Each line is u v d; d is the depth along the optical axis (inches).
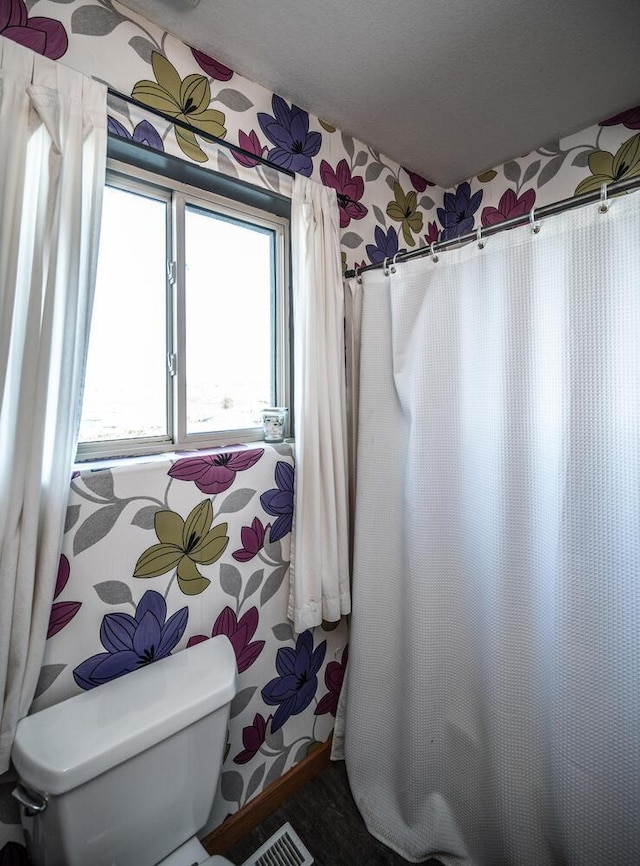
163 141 39.0
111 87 35.6
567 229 35.8
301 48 42.5
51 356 32.0
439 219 74.8
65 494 32.7
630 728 33.3
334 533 51.0
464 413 44.8
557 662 36.4
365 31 40.6
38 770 27.9
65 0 33.8
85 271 33.4
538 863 38.5
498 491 40.7
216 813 46.4
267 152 48.5
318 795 53.0
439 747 46.6
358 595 51.8
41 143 31.1
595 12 39.2
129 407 43.6
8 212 29.0
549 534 37.9
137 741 30.9
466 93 50.2
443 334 45.4
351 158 58.7
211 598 44.5
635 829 33.3
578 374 35.3
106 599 37.1
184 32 40.2
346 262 58.1
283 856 45.7
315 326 49.2
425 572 46.4
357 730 51.4
